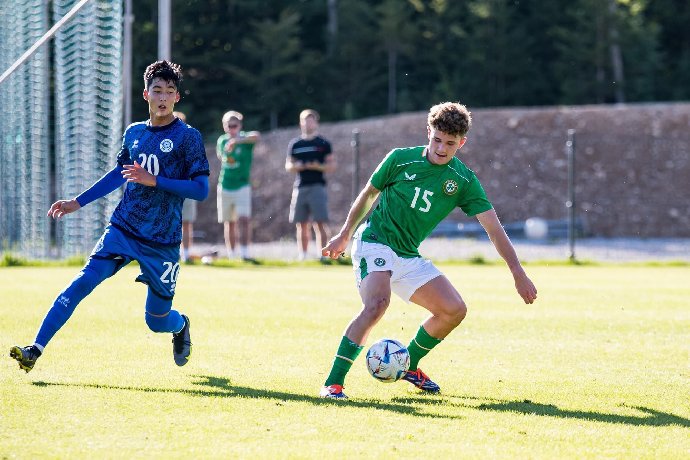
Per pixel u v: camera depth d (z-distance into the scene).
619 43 128.00
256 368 18.09
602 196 79.25
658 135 84.75
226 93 127.56
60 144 47.50
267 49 127.12
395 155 16.23
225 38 127.75
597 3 127.75
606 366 19.16
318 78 132.88
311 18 139.62
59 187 47.94
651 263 48.97
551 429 13.56
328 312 27.05
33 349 15.70
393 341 16.30
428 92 135.50
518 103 133.50
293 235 74.81
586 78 130.25
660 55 132.38
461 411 14.69
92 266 16.42
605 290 34.81
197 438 12.54
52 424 13.13
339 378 15.65
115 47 44.09
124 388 15.72
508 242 16.22
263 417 13.84
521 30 132.50
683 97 130.62
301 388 16.20
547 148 84.00
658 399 15.94
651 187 80.12
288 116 131.25
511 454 12.13
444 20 135.88
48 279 35.62
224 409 14.28
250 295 31.30
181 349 17.75
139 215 16.59
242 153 45.88
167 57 41.03
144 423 13.30
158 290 16.91
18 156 47.84
